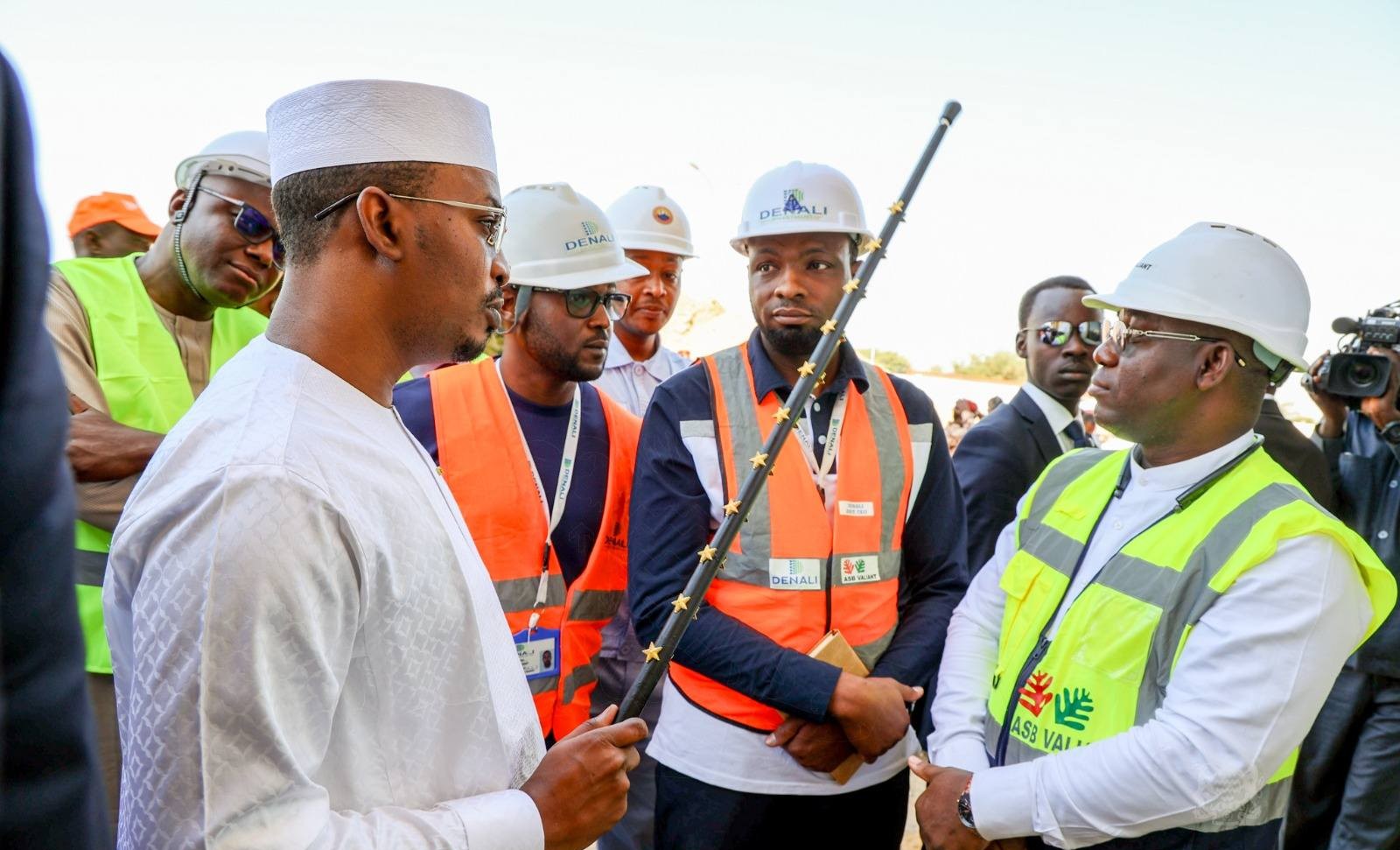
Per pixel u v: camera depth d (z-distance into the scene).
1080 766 1.84
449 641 1.38
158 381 2.50
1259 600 1.77
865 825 2.47
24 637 0.48
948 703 2.28
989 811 1.93
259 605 1.14
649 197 4.56
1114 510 2.09
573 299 2.68
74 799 0.51
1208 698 1.76
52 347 0.49
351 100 1.34
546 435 2.80
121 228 4.32
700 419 2.53
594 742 1.50
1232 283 1.93
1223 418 1.96
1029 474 3.66
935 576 2.66
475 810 1.32
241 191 2.43
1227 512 1.88
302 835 1.15
